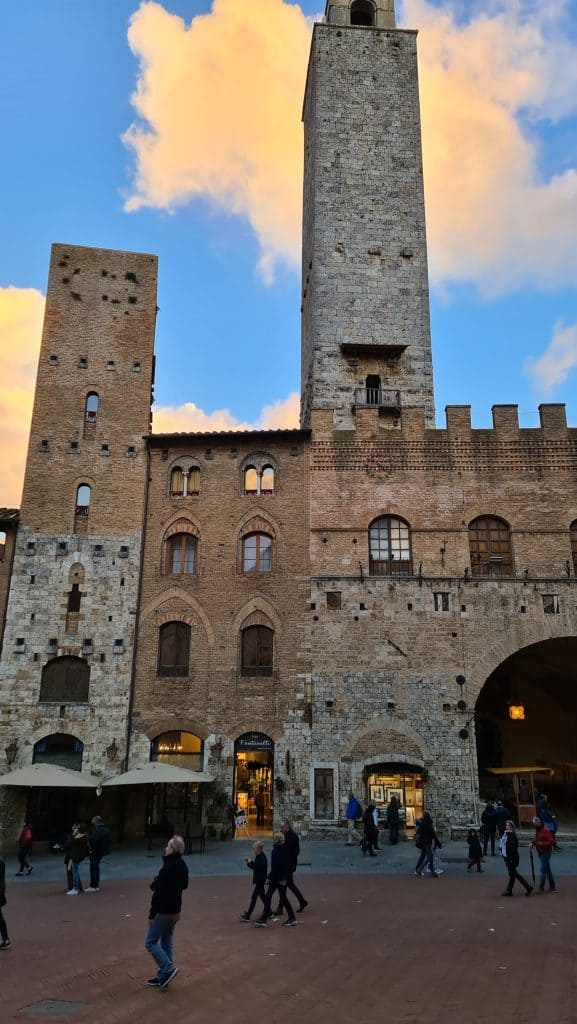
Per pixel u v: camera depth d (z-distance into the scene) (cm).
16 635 3575
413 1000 1180
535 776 4469
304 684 3522
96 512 3778
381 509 3756
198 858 2845
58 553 3703
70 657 3584
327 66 4984
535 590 3644
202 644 3609
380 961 1404
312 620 3603
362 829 3306
